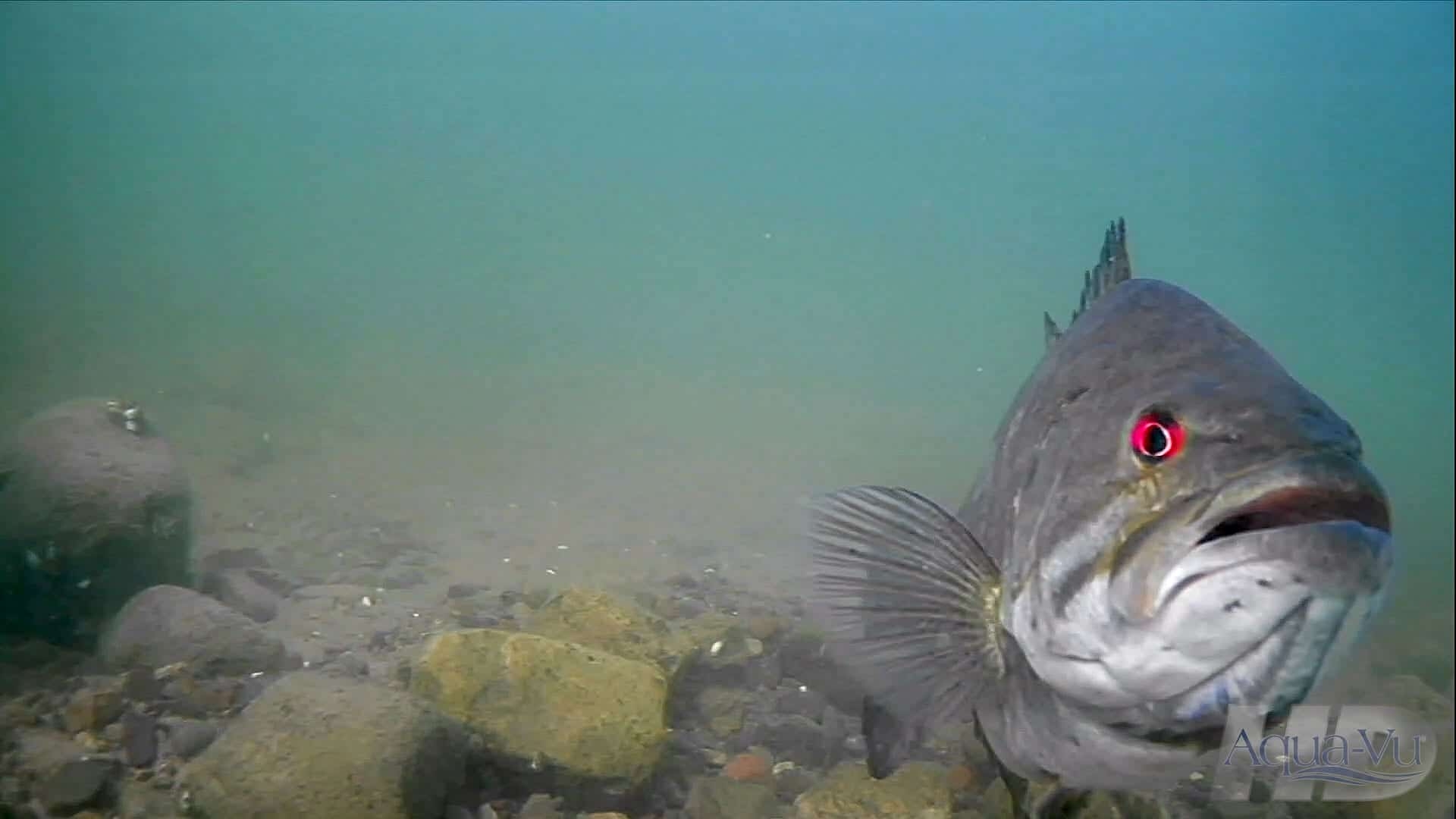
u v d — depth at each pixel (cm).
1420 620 151
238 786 55
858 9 1386
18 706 68
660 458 251
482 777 62
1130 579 31
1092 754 35
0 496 81
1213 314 36
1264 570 28
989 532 39
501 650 66
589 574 130
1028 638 35
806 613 42
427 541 141
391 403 293
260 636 81
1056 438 36
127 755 63
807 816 58
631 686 65
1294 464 29
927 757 66
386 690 60
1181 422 31
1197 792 60
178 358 324
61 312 389
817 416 388
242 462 184
